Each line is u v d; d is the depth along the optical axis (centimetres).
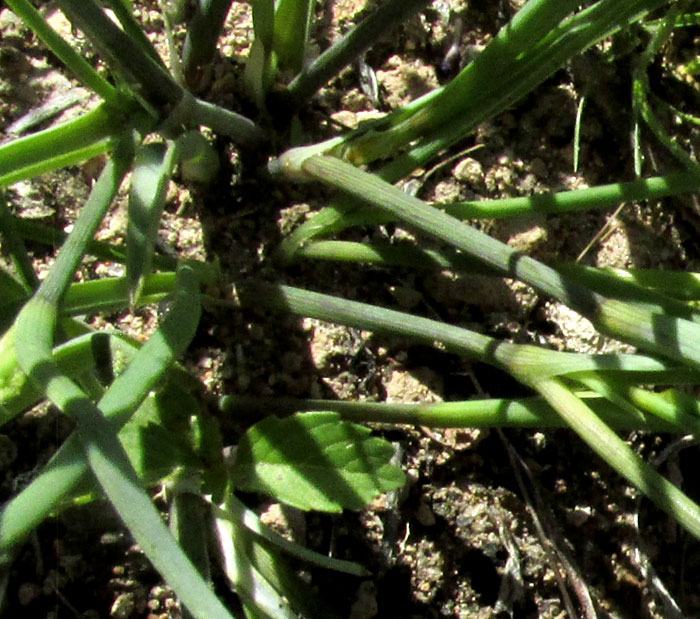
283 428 14
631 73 20
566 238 19
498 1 21
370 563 16
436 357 18
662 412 14
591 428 14
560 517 17
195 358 17
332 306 16
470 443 17
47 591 15
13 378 13
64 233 16
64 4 14
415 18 20
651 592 17
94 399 14
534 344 18
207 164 17
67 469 11
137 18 19
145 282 15
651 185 16
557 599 17
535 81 16
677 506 13
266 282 17
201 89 18
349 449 14
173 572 10
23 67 18
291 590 15
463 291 18
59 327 14
